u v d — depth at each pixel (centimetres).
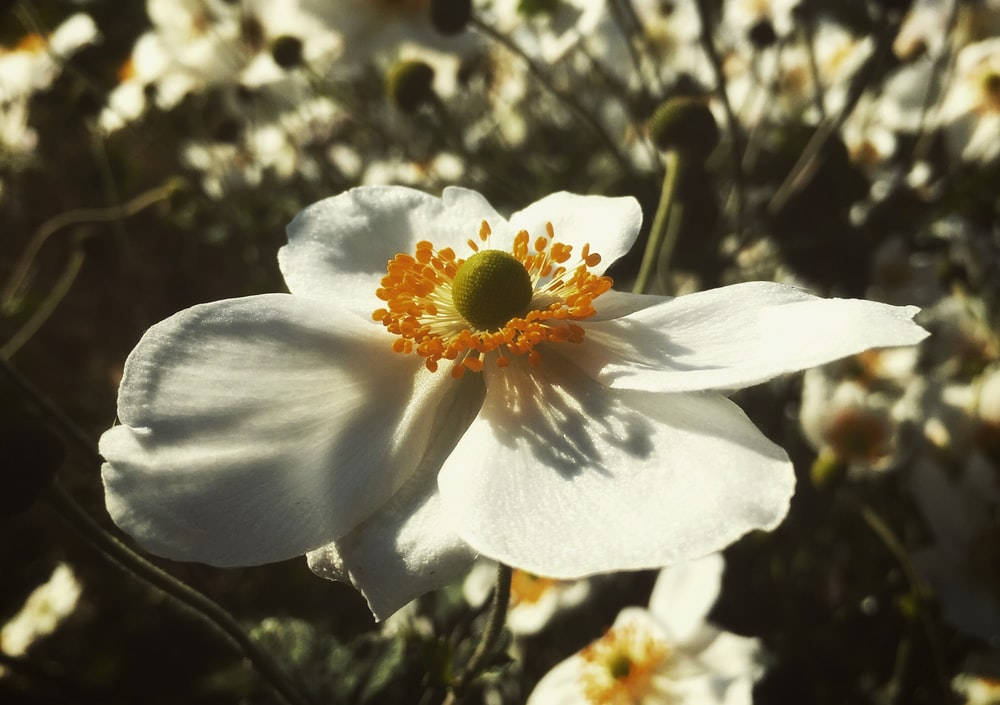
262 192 26
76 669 19
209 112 27
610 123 24
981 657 15
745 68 23
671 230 14
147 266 28
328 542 8
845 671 16
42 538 24
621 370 9
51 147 30
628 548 7
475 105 26
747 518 7
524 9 17
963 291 17
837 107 21
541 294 10
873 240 19
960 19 21
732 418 8
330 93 21
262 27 24
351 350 9
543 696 15
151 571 9
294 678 13
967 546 14
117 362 28
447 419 9
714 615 16
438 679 10
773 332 8
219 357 9
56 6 28
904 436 15
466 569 8
